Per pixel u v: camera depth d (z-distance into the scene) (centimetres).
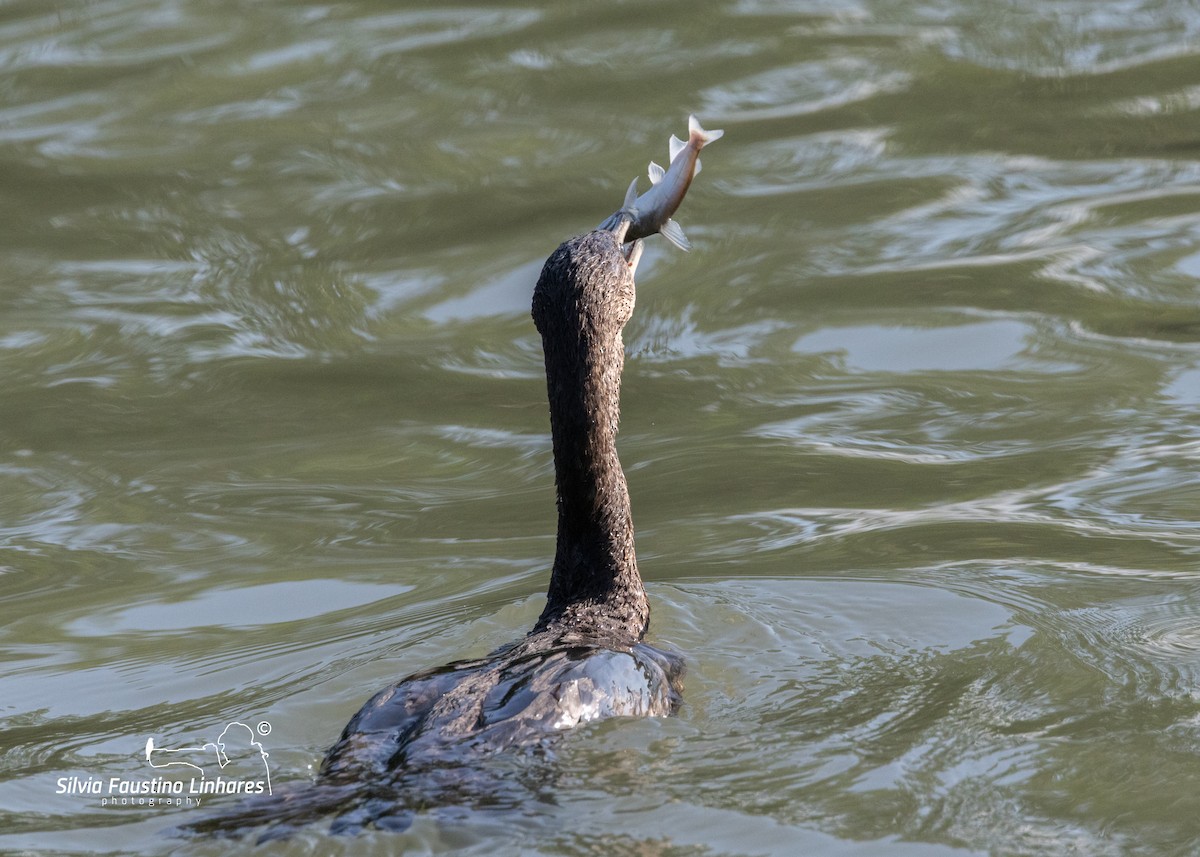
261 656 952
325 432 1327
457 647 934
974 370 1378
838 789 720
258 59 2155
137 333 1494
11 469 1268
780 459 1236
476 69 2097
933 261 1576
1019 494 1155
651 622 953
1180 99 1942
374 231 1692
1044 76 2038
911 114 1938
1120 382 1337
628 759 733
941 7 2327
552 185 1761
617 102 1978
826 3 2336
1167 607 955
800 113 1941
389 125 1936
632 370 1420
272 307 1545
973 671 866
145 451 1296
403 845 645
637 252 934
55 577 1099
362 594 1055
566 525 929
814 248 1622
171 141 1917
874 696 831
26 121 1983
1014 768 746
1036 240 1608
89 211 1753
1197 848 673
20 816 726
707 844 669
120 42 2230
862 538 1092
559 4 2334
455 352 1464
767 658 895
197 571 1101
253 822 656
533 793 688
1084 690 837
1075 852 671
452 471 1262
